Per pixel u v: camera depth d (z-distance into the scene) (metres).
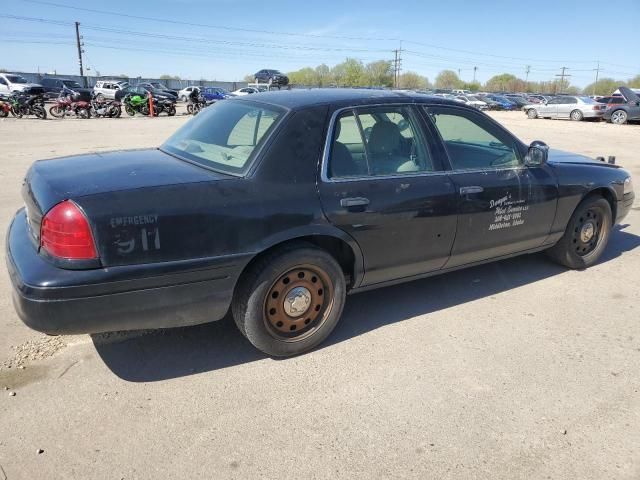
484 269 4.98
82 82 57.41
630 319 3.98
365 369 3.24
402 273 3.71
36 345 3.41
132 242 2.66
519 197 4.13
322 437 2.63
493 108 45.19
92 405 2.83
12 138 15.28
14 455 2.45
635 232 6.46
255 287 3.06
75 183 2.78
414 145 3.69
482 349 3.50
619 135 19.97
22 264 2.70
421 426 2.72
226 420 2.74
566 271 4.96
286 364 3.28
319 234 3.16
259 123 3.30
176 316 2.89
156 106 28.44
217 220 2.85
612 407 2.90
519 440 2.62
